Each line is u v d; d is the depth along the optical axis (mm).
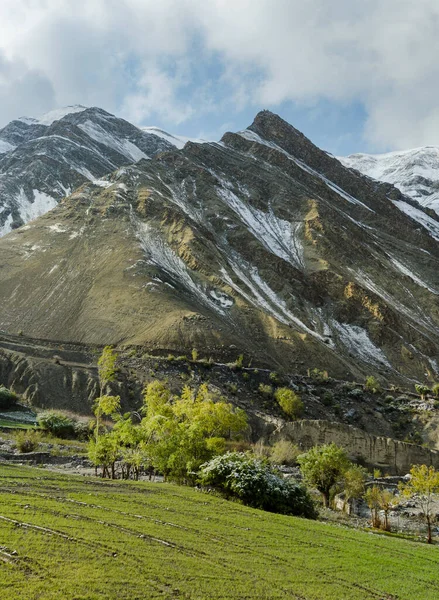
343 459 38188
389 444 59125
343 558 15477
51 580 10289
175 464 28422
